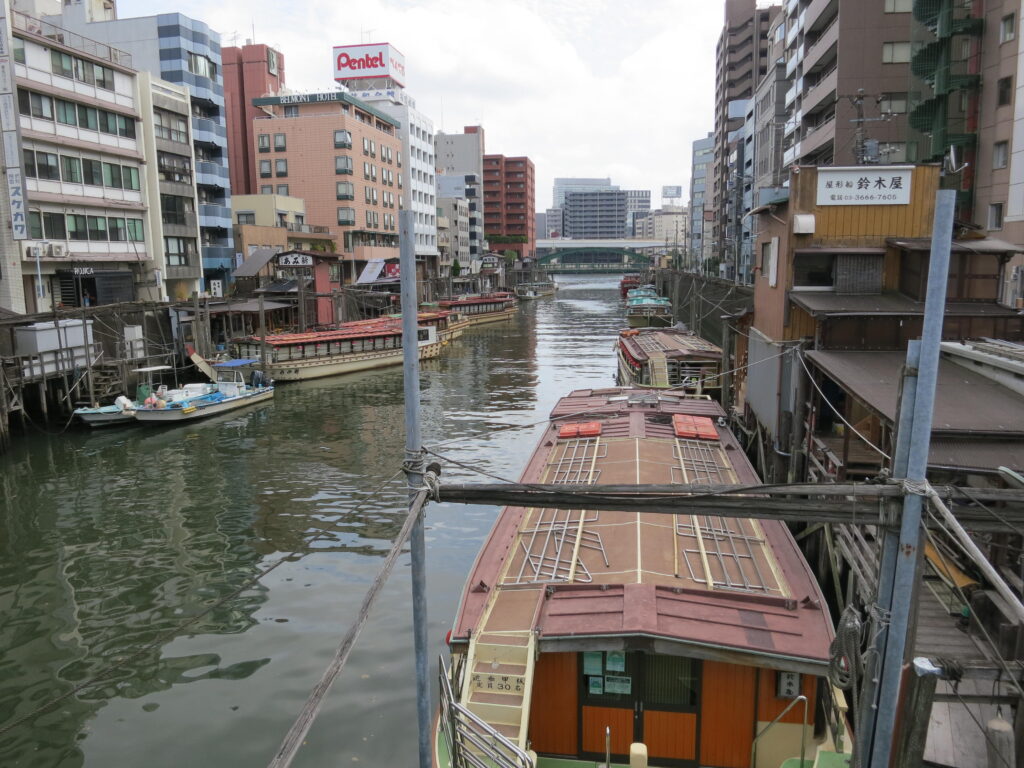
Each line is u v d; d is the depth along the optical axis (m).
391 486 25.45
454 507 22.98
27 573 18.61
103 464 28.25
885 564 5.80
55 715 12.89
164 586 17.83
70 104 41.78
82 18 60.41
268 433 33.38
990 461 10.25
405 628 15.71
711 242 123.81
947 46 35.03
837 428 19.58
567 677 10.43
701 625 9.99
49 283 40.59
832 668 6.75
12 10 39.44
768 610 10.52
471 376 50.25
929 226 19.20
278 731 12.42
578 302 130.25
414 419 6.32
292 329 60.84
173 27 58.34
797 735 10.05
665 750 10.40
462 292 119.94
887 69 47.03
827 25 54.59
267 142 81.81
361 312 75.12
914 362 5.62
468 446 31.03
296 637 15.39
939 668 8.84
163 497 24.34
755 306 24.59
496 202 172.75
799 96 60.34
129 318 41.16
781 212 20.42
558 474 17.14
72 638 15.45
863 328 17.77
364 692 13.40
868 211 19.30
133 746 12.08
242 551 19.89
